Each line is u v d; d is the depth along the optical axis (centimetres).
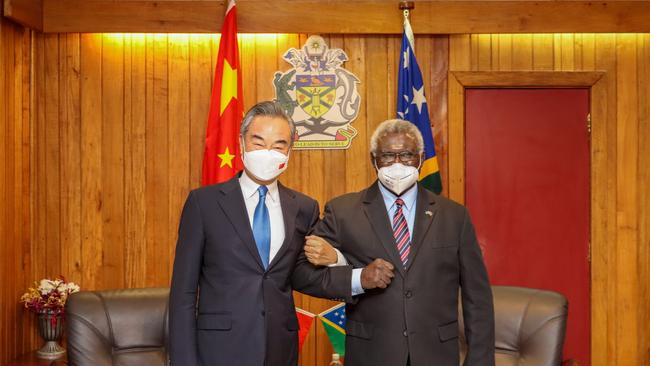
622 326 416
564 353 418
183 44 413
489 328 232
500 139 419
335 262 229
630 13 407
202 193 227
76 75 411
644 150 417
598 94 417
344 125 413
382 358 225
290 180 414
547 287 418
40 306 376
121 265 412
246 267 220
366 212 238
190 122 414
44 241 410
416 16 406
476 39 417
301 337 382
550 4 407
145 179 413
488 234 419
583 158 420
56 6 400
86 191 412
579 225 418
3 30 374
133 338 300
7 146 380
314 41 412
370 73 414
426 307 227
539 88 420
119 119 412
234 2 395
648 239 417
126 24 402
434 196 244
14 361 376
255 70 412
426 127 395
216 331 216
